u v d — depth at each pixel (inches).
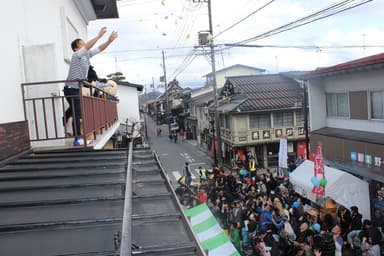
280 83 1032.2
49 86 215.0
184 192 526.9
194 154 1237.1
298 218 367.9
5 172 156.6
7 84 184.5
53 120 220.1
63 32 323.9
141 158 193.6
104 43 226.4
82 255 80.4
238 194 506.3
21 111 200.7
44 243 90.0
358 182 373.1
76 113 223.8
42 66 214.2
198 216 333.7
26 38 221.1
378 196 386.3
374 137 391.9
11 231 98.0
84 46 214.8
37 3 249.1
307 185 417.7
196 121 1517.0
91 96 226.5
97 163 173.0
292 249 309.1
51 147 211.3
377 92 402.3
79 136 209.6
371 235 287.3
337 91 477.4
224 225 446.0
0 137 168.7
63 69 323.9
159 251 84.7
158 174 161.5
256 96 954.7
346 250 275.9
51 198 122.4
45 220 103.7
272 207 381.4
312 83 506.6
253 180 525.3
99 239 92.0
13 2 201.6
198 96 1541.6
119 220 103.1
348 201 370.3
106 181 142.3
